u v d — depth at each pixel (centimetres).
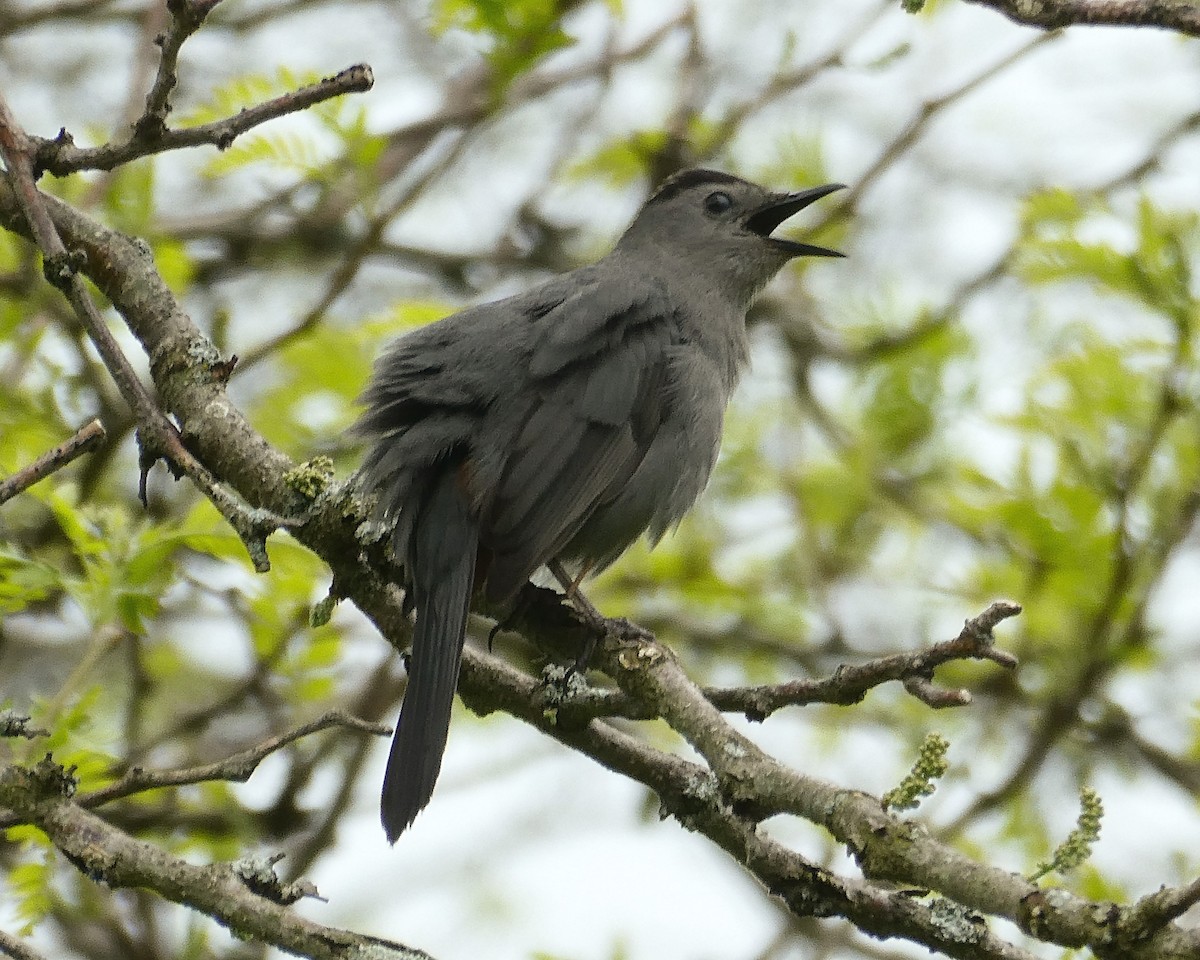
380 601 809
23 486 658
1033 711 1225
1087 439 1123
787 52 1355
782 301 1445
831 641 1309
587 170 1453
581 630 856
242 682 1213
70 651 1292
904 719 1280
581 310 1005
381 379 977
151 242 1134
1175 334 1093
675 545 1365
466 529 893
